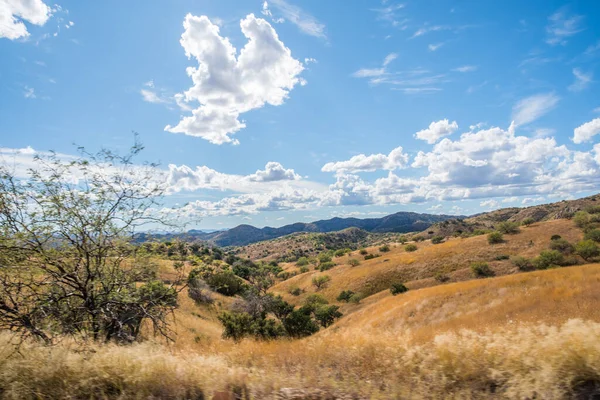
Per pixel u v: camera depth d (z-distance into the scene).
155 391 3.69
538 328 4.40
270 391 3.65
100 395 3.59
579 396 3.00
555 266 53.25
